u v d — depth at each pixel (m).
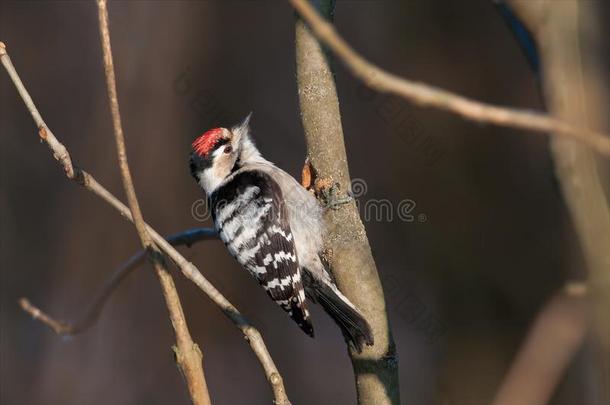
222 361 13.38
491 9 11.91
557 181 3.09
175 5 13.70
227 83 13.73
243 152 8.67
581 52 3.61
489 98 11.84
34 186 13.58
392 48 12.52
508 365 10.82
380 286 5.66
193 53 13.70
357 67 3.04
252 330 4.91
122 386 12.97
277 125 13.60
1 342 12.81
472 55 11.96
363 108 12.57
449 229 11.49
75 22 14.10
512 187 11.22
